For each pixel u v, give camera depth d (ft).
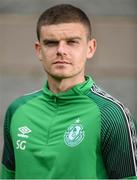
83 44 13.79
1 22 35.32
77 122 13.73
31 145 13.96
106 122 13.50
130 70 34.88
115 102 13.69
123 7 35.06
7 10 35.29
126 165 13.39
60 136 13.76
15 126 14.35
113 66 34.78
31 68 34.78
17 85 34.58
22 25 35.24
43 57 13.80
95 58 34.73
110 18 35.29
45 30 13.69
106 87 34.63
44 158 13.71
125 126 13.46
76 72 13.74
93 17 34.83
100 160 13.53
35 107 14.30
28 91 34.60
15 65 34.81
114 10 35.04
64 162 13.56
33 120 14.19
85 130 13.58
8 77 34.65
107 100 13.76
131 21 35.24
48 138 13.85
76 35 13.62
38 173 13.78
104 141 13.46
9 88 34.53
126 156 13.39
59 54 13.55
